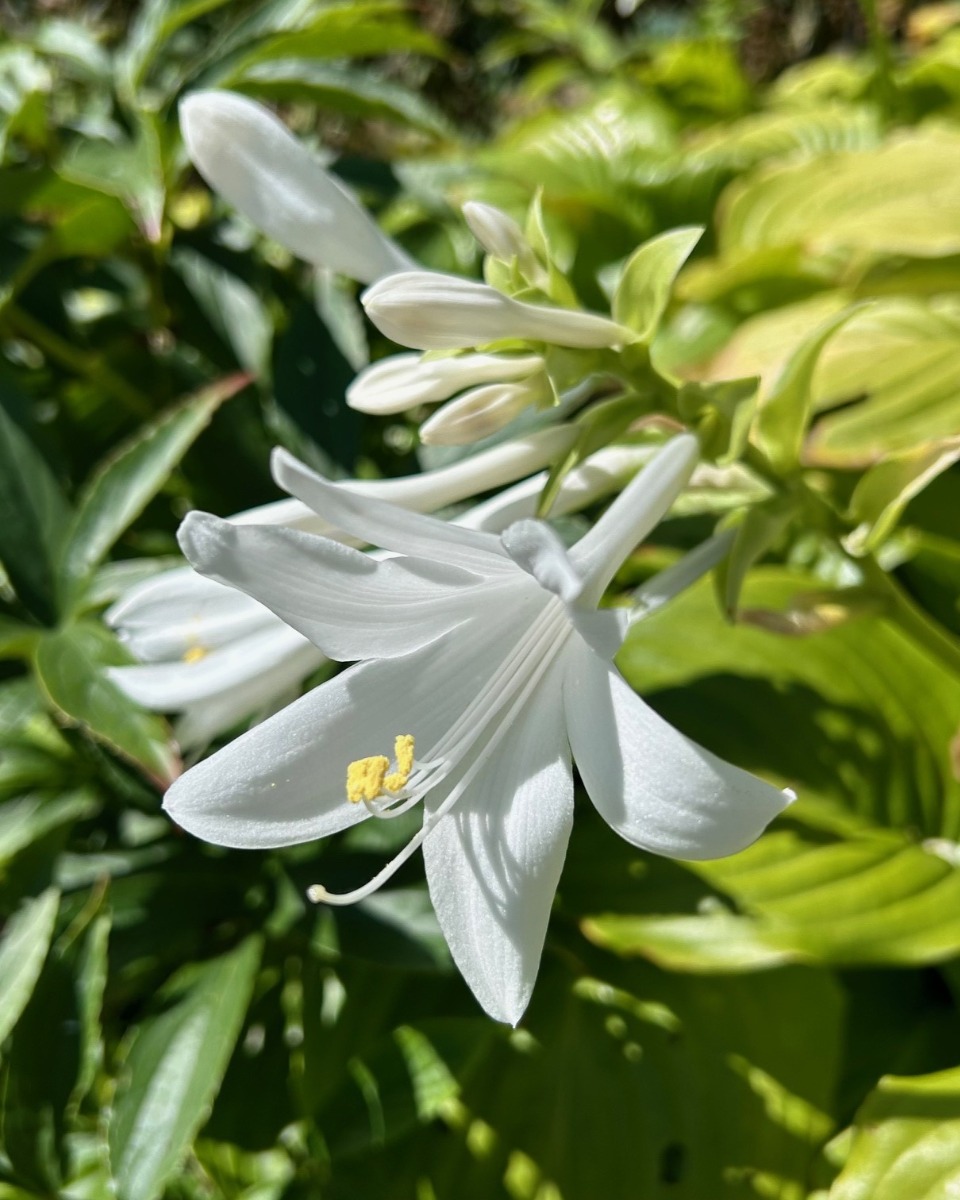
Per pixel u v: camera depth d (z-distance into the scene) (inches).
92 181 16.9
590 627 13.1
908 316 18.3
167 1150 14.7
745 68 46.3
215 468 16.9
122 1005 16.9
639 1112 16.2
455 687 14.0
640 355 14.3
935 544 17.3
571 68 37.5
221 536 12.9
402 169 19.4
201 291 18.2
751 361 18.2
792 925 15.7
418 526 13.1
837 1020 16.4
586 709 13.2
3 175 16.7
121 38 30.1
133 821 16.6
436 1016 16.2
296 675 14.5
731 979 16.6
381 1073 16.2
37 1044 15.2
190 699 14.4
